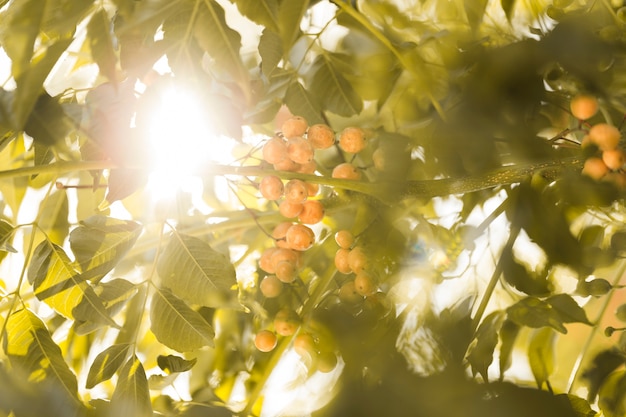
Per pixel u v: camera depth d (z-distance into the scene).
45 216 0.85
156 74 0.73
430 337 0.75
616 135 0.72
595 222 0.78
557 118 0.77
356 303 0.77
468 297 0.77
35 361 0.71
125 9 0.67
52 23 0.65
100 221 0.73
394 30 0.82
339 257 0.76
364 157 0.82
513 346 0.75
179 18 0.69
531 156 0.75
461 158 0.78
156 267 0.73
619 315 0.77
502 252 0.76
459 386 0.74
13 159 0.85
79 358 0.84
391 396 0.74
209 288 0.72
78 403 0.71
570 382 0.79
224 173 0.72
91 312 0.71
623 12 0.75
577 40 0.75
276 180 0.73
